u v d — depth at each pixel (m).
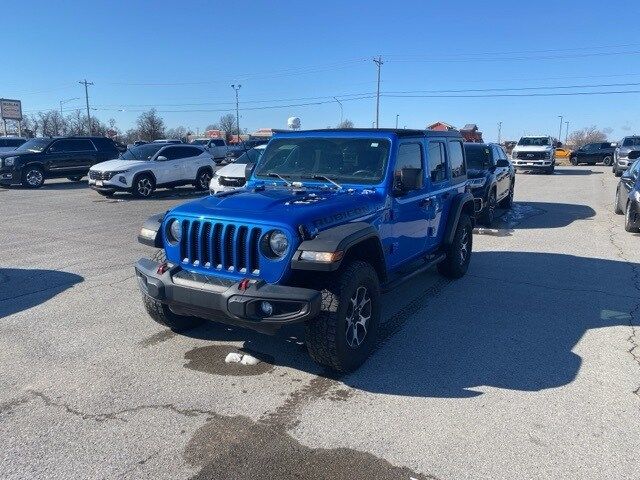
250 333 4.91
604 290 6.46
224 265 3.89
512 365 4.33
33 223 11.12
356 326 4.17
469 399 3.77
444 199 6.30
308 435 3.30
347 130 5.22
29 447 3.15
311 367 4.25
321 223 3.90
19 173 18.31
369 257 4.49
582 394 3.85
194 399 3.73
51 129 77.56
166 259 4.29
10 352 4.49
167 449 3.14
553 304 5.90
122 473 2.92
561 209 13.88
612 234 10.20
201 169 17.97
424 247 5.89
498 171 12.16
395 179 4.90
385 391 3.88
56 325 5.11
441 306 5.81
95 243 9.00
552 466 3.01
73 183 20.67
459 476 2.92
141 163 16.12
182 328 4.89
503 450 3.16
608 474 2.94
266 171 5.39
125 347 4.60
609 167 35.00
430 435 3.32
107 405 3.64
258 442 3.22
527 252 8.61
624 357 4.49
